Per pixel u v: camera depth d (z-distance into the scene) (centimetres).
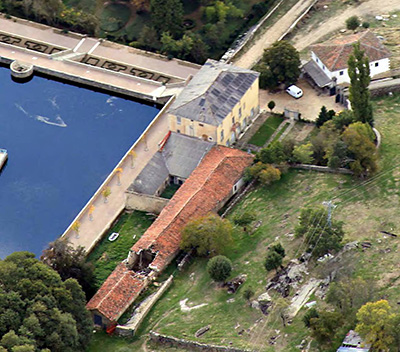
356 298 19712
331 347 19262
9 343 19250
